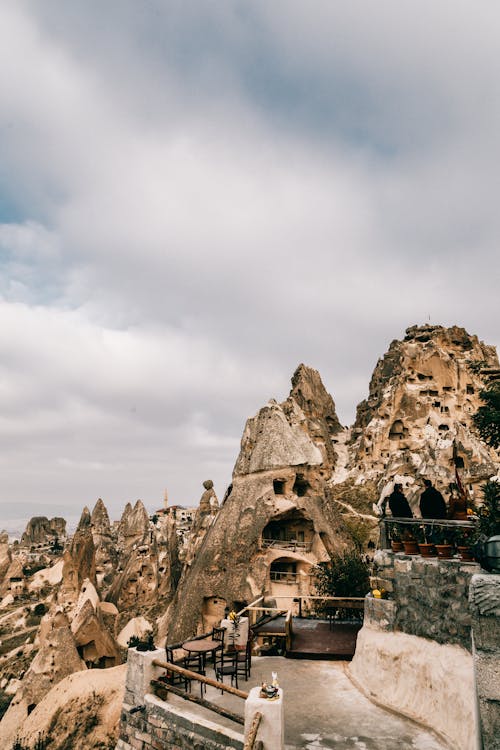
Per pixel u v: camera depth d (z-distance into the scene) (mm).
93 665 62469
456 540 13703
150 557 91250
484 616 7039
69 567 81438
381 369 105938
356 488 79000
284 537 52625
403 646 13383
